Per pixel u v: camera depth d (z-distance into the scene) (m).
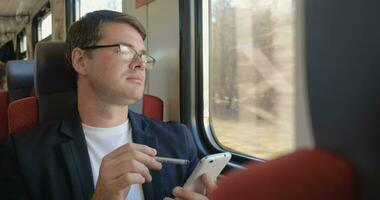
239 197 0.28
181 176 1.43
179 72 2.18
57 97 1.59
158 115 1.96
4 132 2.32
